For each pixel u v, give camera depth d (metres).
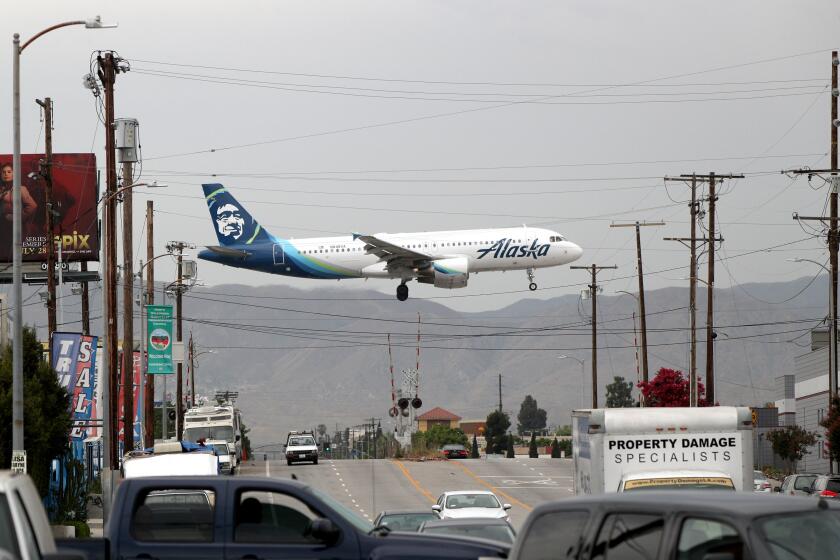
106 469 151.38
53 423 136.75
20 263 120.69
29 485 42.22
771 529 36.00
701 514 37.22
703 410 89.81
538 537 42.69
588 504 41.31
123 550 52.47
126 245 181.12
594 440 89.25
